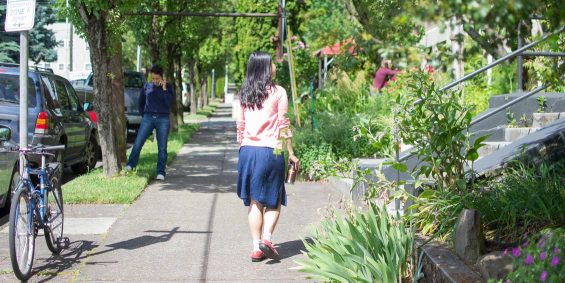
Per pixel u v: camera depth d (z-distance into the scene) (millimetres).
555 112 9680
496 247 5301
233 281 6152
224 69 70312
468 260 5137
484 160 7230
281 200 6988
